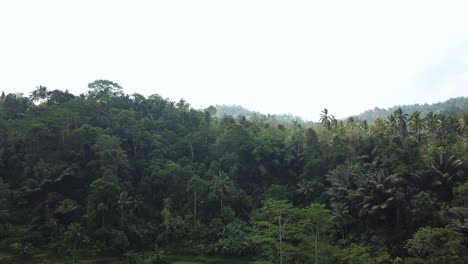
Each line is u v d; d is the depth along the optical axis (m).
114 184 73.19
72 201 74.38
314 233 57.69
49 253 66.94
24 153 83.12
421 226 63.62
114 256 68.94
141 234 73.19
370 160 83.31
